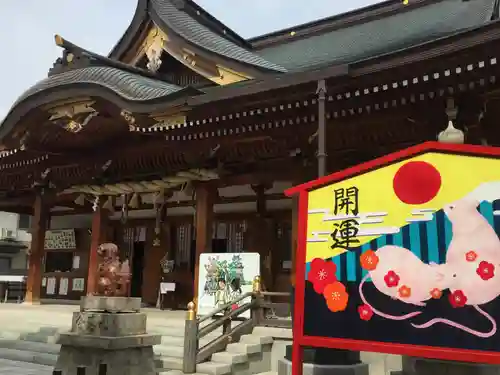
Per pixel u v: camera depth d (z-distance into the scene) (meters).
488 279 4.21
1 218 33.97
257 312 10.18
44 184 17.91
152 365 7.93
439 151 4.58
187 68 15.05
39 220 18.12
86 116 13.23
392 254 4.63
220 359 8.82
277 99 9.91
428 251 4.48
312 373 6.38
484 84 8.80
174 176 14.17
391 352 4.43
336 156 11.91
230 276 11.44
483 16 13.85
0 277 25.05
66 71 13.95
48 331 11.73
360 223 4.84
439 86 9.12
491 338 4.11
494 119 10.02
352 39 17.25
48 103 13.20
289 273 14.67
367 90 9.14
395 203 4.71
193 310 8.77
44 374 9.09
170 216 17.77
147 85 12.56
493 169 4.37
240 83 11.23
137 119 12.03
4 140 14.66
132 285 18.34
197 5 15.97
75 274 20.23
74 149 15.98
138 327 7.88
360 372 6.50
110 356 7.32
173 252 17.53
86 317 7.74
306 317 4.93
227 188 15.90
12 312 14.82
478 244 4.30
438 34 12.63
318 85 8.44
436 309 4.36
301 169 12.69
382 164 4.81
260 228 15.30
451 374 5.47
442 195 4.51
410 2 17.78
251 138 12.80
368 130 11.08
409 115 10.30
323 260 4.95
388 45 13.61
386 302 4.57
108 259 8.40
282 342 9.54
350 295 4.76
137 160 15.10
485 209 4.34
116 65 13.70
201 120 11.62
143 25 14.88
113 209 17.19
